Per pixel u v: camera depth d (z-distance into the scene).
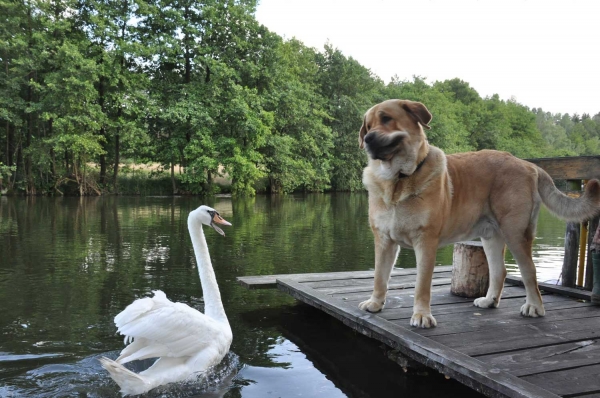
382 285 4.40
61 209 18.80
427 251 3.96
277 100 32.31
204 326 3.71
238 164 28.95
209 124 29.09
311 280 5.93
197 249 4.31
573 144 105.44
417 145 3.85
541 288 5.35
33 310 5.32
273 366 3.86
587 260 5.16
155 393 3.29
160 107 29.17
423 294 3.98
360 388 3.45
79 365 3.74
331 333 4.75
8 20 25.61
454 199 4.15
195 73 31.70
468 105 71.44
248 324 5.04
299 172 33.00
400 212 3.96
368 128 3.96
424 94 56.34
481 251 4.96
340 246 10.43
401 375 3.70
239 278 6.17
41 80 27.78
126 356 3.54
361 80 45.00
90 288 6.37
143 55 28.05
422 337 3.58
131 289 6.33
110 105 28.91
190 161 29.58
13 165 26.27
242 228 13.76
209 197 29.34
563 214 4.26
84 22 28.27
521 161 4.34
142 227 13.22
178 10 29.86
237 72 31.14
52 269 7.61
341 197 31.58
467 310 4.49
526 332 3.79
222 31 31.75
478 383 2.89
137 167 33.62
